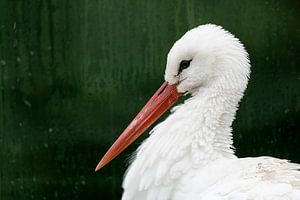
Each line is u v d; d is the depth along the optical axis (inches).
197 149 280.8
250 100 540.1
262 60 544.1
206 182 270.5
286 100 542.3
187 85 297.6
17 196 537.0
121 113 538.6
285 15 544.1
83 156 536.1
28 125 544.4
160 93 304.0
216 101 289.7
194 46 293.0
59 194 533.3
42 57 554.9
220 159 279.0
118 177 523.8
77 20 553.9
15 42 557.6
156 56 545.3
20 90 550.9
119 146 300.5
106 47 550.9
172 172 277.9
